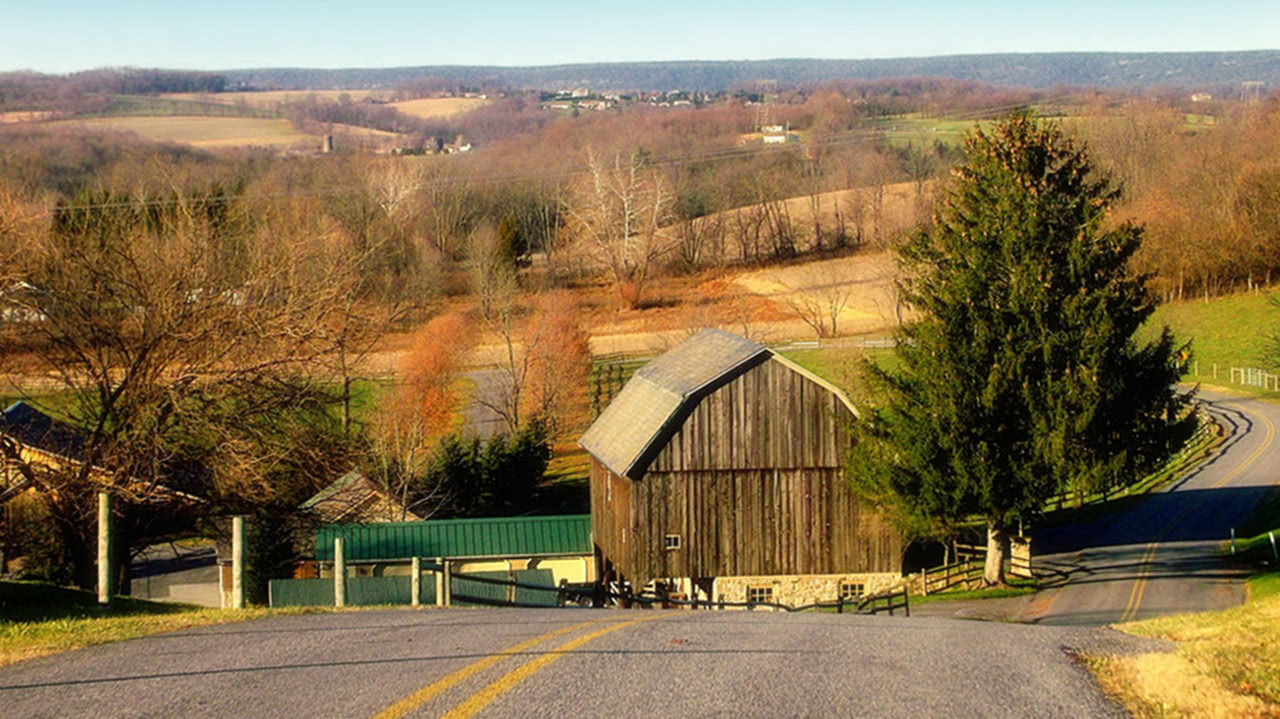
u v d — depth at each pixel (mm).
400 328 70062
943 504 31906
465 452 49312
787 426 35625
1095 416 30969
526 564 38562
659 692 10039
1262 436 58781
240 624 13992
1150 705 10031
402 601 20531
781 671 11156
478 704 9461
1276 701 10023
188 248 27828
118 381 28797
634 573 35094
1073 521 44250
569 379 63969
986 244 32188
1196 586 31453
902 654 12523
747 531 35594
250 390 26000
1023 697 10234
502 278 77312
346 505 33500
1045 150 32219
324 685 10133
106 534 16078
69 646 11969
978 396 31625
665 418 34969
